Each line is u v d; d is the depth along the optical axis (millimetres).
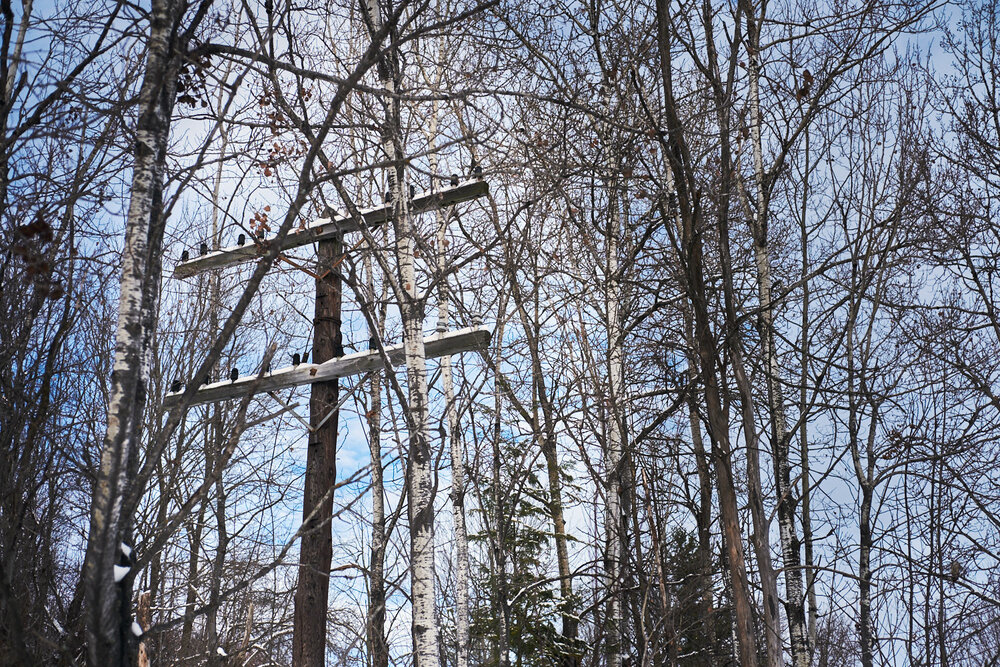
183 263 11953
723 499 10812
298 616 10906
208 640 13492
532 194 9445
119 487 4723
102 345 9070
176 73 5648
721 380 11078
